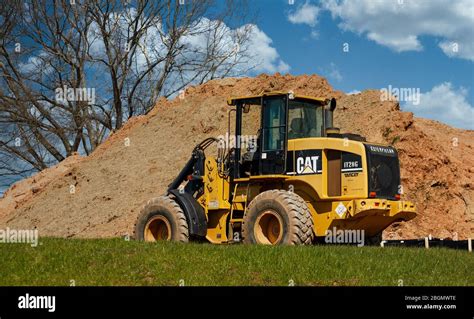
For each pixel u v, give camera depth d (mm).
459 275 12445
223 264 12281
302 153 16562
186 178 18625
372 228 16734
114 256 12812
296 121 17172
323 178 16250
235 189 17422
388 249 14398
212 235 17812
